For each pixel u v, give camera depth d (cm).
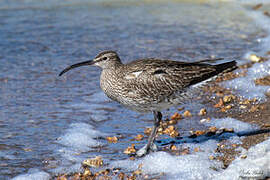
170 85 1168
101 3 2734
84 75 1780
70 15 2495
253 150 1050
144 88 1168
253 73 1723
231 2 2762
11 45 2038
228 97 1488
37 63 1867
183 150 1151
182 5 2728
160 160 1095
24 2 2697
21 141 1239
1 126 1327
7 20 2356
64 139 1256
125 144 1231
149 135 1285
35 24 2320
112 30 2267
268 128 1234
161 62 1205
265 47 2033
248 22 2403
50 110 1457
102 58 1224
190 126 1323
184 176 1009
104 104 1527
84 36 2181
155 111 1205
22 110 1451
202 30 2273
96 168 1091
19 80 1700
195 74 1181
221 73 1202
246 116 1348
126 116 1431
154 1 2797
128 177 1027
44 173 1067
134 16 2502
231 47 2033
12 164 1112
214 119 1353
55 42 2098
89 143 1237
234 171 954
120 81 1194
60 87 1656
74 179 1034
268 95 1512
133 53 1961
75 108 1482
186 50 1997
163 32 2239
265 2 2725
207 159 1083
